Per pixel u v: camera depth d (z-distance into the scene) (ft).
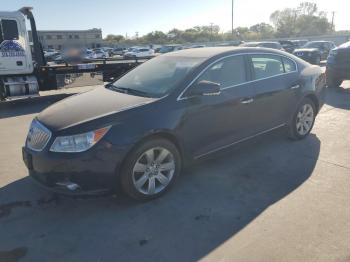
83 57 40.78
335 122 21.61
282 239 9.66
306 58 69.97
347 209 11.12
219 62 13.88
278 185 13.01
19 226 10.75
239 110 14.32
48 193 12.83
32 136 11.84
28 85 33.68
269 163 15.11
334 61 33.35
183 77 12.85
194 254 9.23
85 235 10.22
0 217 11.27
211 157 13.88
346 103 27.17
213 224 10.56
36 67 35.32
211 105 13.15
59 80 36.99
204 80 13.21
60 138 10.69
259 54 15.58
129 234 10.20
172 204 11.83
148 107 11.71
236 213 11.14
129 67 42.24
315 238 9.66
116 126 10.96
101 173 10.79
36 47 35.35
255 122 15.29
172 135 12.11
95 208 11.70
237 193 12.48
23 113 28.35
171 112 12.01
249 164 15.05
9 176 14.42
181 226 10.52
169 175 12.44
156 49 140.97
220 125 13.73
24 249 9.64
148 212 11.37
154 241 9.84
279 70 16.61
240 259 8.93
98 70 39.88
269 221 10.57
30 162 11.50
